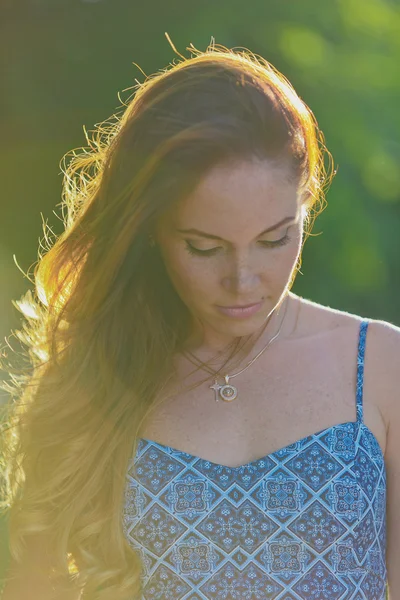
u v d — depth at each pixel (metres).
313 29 14.39
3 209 14.30
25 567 4.62
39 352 4.97
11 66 14.55
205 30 14.09
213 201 3.86
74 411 4.60
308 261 14.08
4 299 13.76
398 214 14.33
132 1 14.55
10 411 4.88
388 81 14.11
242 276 3.96
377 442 4.40
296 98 4.08
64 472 4.52
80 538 4.46
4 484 4.96
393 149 14.09
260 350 4.56
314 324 4.60
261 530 4.30
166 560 4.35
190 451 4.42
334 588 4.27
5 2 14.59
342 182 13.81
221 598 4.30
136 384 4.55
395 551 4.43
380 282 14.09
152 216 4.12
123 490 4.41
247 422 4.44
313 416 4.40
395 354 4.45
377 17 14.45
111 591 4.35
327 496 4.30
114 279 4.57
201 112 3.91
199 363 4.59
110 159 4.35
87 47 14.66
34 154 14.41
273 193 3.86
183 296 4.19
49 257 4.81
